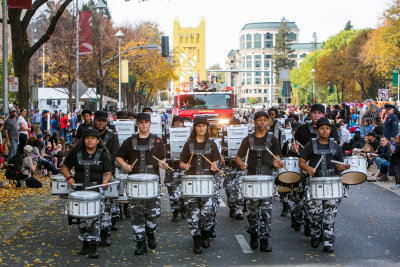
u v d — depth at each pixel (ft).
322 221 26.58
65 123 98.02
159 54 187.11
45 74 131.44
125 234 30.01
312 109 29.09
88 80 140.15
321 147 25.72
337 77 293.64
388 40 196.34
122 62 157.89
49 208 38.78
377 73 250.57
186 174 27.09
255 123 26.81
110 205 27.20
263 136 26.96
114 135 29.58
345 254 25.22
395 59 197.67
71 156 25.70
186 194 24.85
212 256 25.08
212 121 76.07
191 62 316.40
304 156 25.93
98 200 23.81
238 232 30.32
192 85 86.63
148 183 24.13
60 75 122.01
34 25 119.65
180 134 33.91
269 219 25.66
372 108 78.18
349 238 28.53
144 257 25.02
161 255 25.35
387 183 51.03
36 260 24.44
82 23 99.96
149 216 25.62
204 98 84.07
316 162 25.80
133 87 207.31
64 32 110.32
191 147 26.66
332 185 24.40
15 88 62.28
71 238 29.22
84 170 25.32
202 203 25.54
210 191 24.90
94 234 24.70
